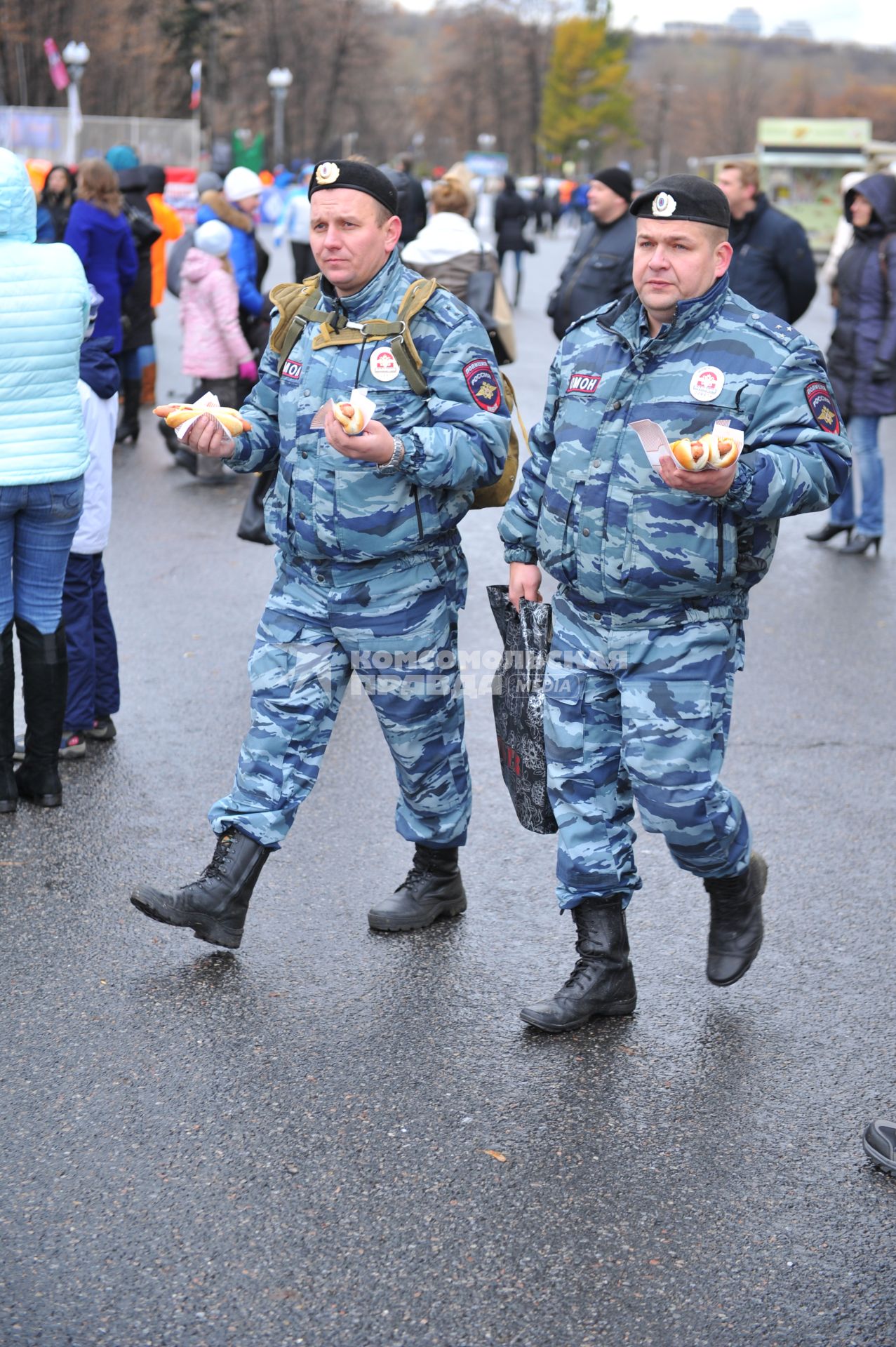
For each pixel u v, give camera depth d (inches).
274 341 140.4
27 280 162.7
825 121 1337.4
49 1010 136.8
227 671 235.1
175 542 315.3
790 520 364.8
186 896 142.6
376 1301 100.9
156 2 2620.6
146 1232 107.0
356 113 3469.5
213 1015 136.9
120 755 199.9
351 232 131.3
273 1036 134.0
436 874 156.2
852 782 199.0
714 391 120.6
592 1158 118.0
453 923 157.6
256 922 155.8
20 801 184.5
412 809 152.5
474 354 134.5
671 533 122.5
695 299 120.4
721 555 123.1
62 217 413.1
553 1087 127.6
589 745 133.6
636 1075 130.0
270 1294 101.2
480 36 4195.4
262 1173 114.3
